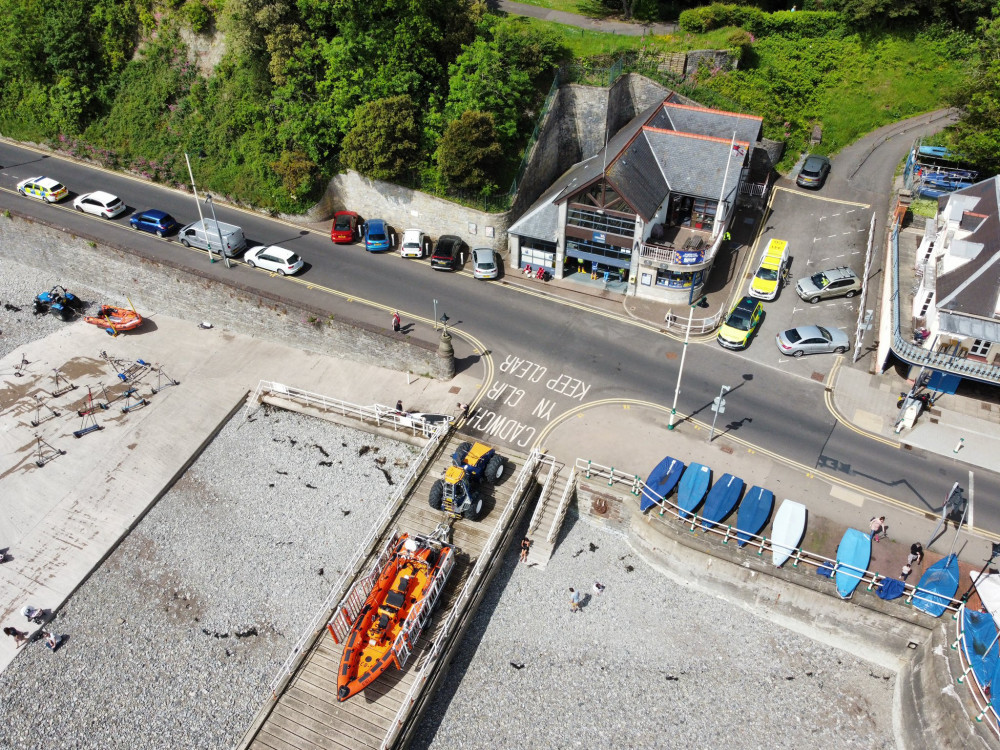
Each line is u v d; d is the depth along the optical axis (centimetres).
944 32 6278
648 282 5147
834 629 3453
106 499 4162
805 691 3306
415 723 3086
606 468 3906
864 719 3219
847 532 3575
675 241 5375
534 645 3438
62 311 5500
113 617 3628
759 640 3500
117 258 5481
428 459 4100
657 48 6275
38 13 6881
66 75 6881
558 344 4869
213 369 4975
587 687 3303
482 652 3412
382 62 5734
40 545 3947
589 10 6950
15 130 7119
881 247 5341
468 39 5909
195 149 6519
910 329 4331
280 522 4006
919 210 5366
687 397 4456
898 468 3994
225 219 6178
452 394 4544
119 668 3422
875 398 4406
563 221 5084
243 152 6331
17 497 4191
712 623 3553
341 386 4731
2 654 3475
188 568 3822
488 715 3209
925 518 3725
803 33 6475
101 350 5203
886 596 3284
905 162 5928
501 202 5478
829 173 6053
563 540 3862
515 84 5531
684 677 3347
